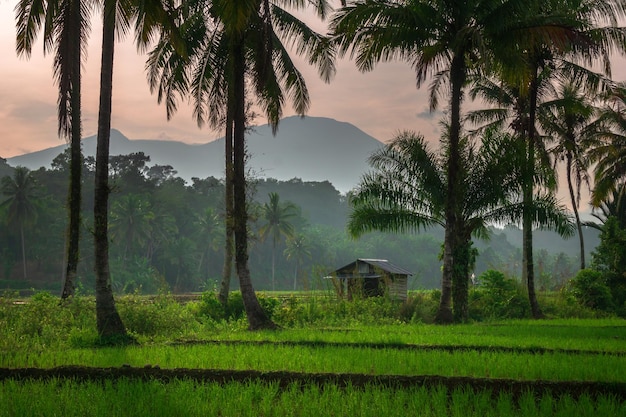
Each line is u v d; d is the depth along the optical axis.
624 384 9.36
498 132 26.66
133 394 8.75
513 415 7.95
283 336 16.28
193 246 88.62
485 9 23.27
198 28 23.17
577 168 40.31
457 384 9.73
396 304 27.39
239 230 20.14
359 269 37.22
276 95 23.94
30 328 16.77
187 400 8.41
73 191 22.39
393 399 8.72
